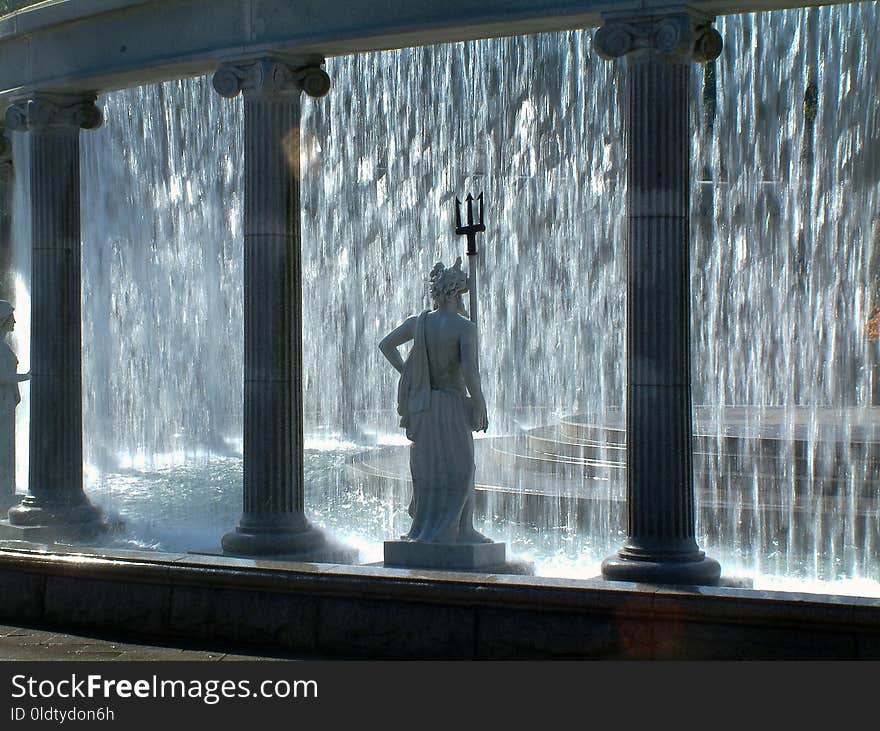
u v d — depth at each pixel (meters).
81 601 11.46
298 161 14.64
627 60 12.57
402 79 29.88
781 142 25.23
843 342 25.91
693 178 29.00
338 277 30.91
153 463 25.47
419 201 30.00
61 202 16.59
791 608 9.09
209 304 29.31
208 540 16.20
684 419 12.42
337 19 13.88
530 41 29.52
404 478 19.31
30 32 16.25
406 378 13.63
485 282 29.59
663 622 9.48
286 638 10.64
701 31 12.52
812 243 25.39
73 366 16.73
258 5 14.33
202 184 29.39
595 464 18.95
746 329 27.41
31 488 16.62
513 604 9.88
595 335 29.42
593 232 29.34
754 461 18.23
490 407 29.02
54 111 16.42
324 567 10.70
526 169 29.78
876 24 21.77
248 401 14.58
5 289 21.64
